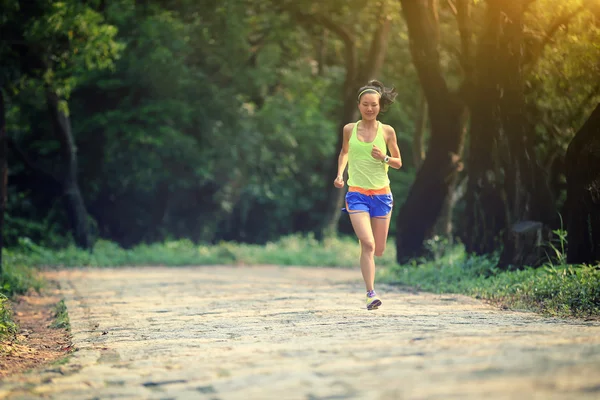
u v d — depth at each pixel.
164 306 15.41
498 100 19.25
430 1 23.73
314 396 5.85
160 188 48.00
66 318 13.74
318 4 37.72
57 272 28.80
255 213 56.12
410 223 24.97
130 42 41.72
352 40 40.97
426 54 23.77
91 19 24.88
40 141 44.31
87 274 27.78
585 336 8.20
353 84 41.69
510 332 8.92
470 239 20.42
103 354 9.08
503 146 19.27
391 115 49.19
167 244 42.16
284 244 45.38
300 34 44.94
